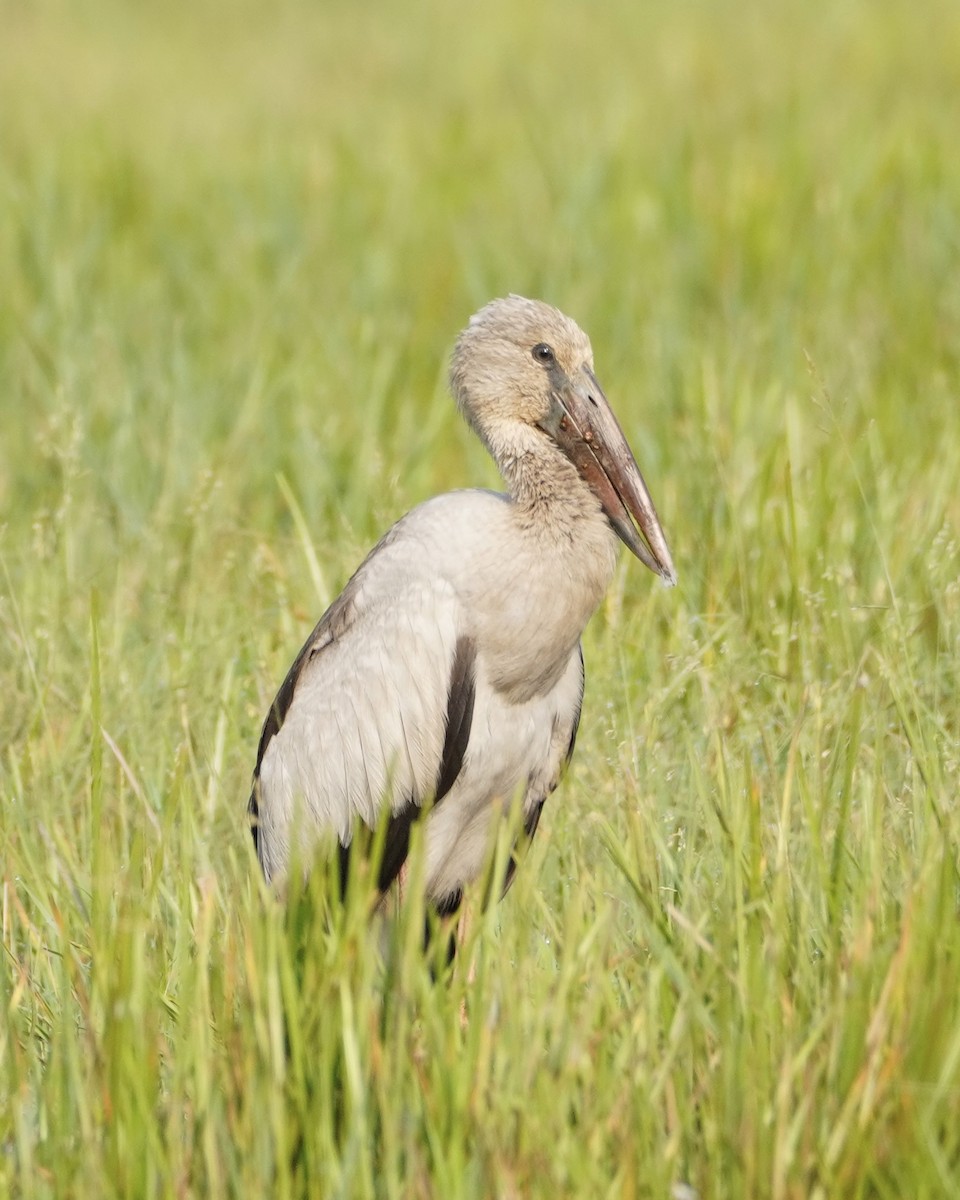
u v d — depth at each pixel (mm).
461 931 8406
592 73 32531
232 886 8367
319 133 27109
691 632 10812
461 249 20078
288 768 9117
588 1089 6480
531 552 8703
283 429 15328
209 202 23125
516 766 8984
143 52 37906
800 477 12367
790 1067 6215
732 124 26016
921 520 11773
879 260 19016
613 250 19766
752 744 9047
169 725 10242
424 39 38781
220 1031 6965
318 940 6945
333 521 13367
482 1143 6145
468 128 27141
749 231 19578
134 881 7602
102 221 21234
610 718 9812
